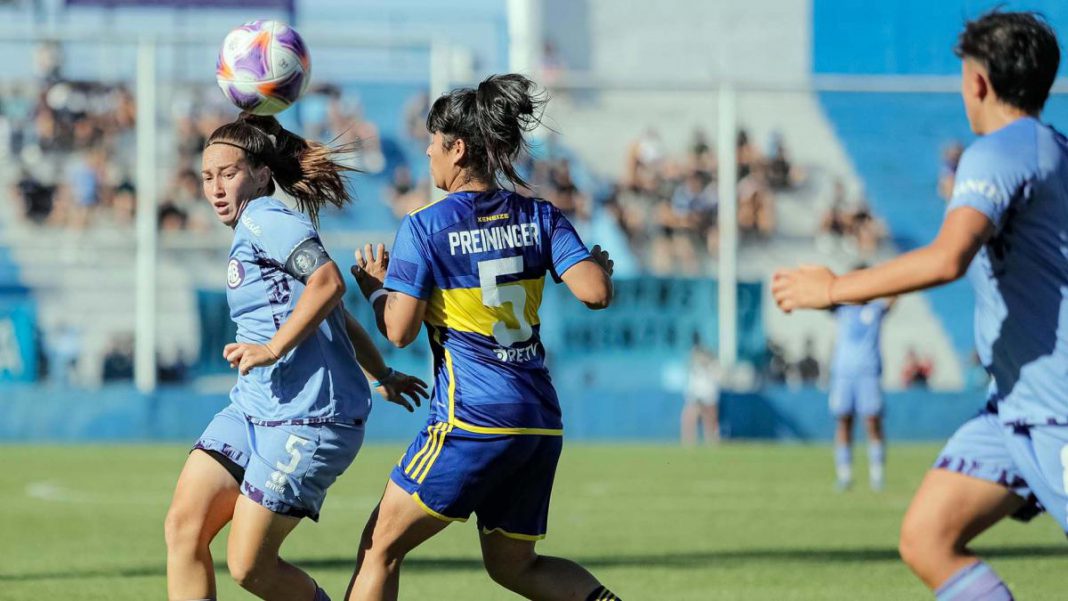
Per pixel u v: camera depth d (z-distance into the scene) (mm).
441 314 8422
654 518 20641
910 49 50656
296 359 8609
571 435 41219
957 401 41781
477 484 8367
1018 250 7293
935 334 44781
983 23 7496
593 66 52406
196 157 45562
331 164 9320
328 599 8961
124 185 45062
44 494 24062
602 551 16641
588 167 46531
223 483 8703
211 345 41781
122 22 47656
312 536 18078
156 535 18234
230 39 9633
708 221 44844
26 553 16328
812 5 51531
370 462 31859
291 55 9578
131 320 43281
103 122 46125
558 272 8562
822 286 7172
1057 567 14906
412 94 46969
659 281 42594
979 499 7543
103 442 39375
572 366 42250
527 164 38156
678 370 42438
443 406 8406
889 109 47000
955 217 7047
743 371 43031
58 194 44719
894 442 41219
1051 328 7277
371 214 45281
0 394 39438
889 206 46281
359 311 41688
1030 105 7461
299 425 8539
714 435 40375
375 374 9477
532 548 8891
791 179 46125
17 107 45844
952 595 7480
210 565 8742
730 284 41312
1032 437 7348
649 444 40031
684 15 52562
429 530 8477
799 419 41281
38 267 42906
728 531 18922
